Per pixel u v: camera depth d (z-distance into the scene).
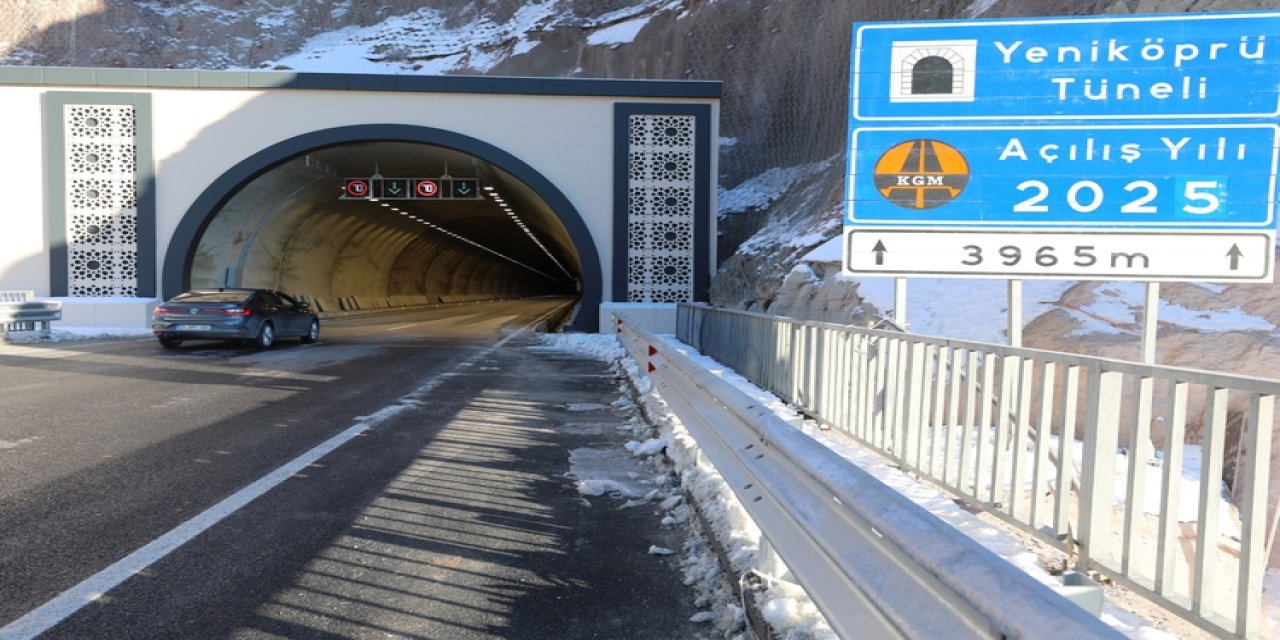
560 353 17.70
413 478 6.04
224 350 16.80
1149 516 4.83
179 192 23.89
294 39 64.88
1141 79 6.24
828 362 7.88
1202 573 3.18
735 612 3.50
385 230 45.22
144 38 59.53
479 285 91.44
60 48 57.56
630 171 24.61
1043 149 6.41
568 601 3.79
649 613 3.66
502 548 4.53
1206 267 6.07
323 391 10.71
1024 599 1.34
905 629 1.72
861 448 6.88
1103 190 6.29
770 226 28.34
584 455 6.97
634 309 24.09
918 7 29.97
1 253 23.53
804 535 2.81
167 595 3.71
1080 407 7.37
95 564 4.09
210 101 23.89
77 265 23.72
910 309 10.11
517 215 41.09
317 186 30.36
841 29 33.41
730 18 42.59
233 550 4.36
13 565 4.04
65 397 9.56
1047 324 8.25
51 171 23.50
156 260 23.92
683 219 24.70
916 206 6.58
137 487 5.59
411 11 66.94
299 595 3.77
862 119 6.66
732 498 4.73
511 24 59.50
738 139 38.84
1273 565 5.46
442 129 24.33
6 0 57.91
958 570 1.57
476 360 15.59
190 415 8.56
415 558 4.33
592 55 50.34
